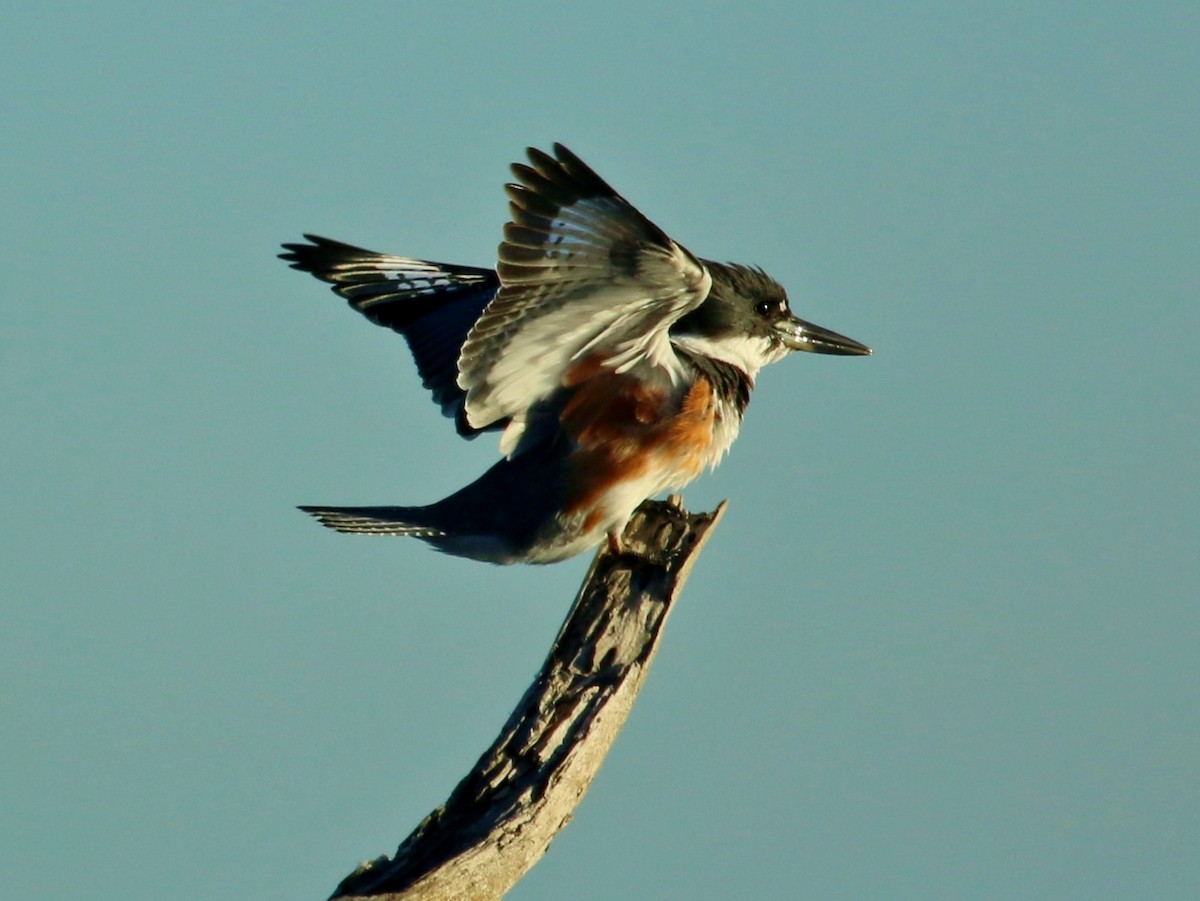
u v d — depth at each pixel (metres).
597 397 12.07
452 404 13.12
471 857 9.23
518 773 9.83
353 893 9.09
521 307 10.55
